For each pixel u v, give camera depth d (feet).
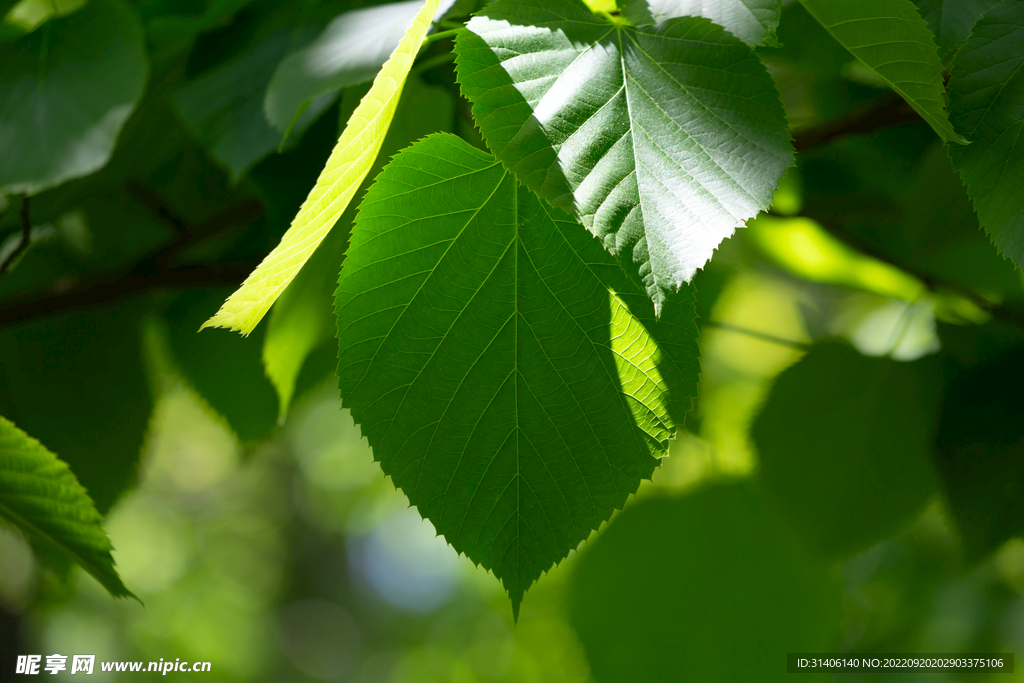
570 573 2.69
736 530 2.58
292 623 21.68
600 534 2.65
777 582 2.56
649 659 2.57
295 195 2.47
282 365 2.45
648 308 2.09
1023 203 2.02
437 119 2.29
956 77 2.04
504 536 2.10
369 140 2.00
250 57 2.45
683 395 2.09
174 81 2.56
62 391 2.85
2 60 2.35
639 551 2.60
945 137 2.03
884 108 2.39
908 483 2.48
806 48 2.31
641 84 1.99
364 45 2.24
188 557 18.47
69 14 2.38
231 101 2.42
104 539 2.24
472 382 2.10
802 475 2.52
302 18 2.44
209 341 2.88
